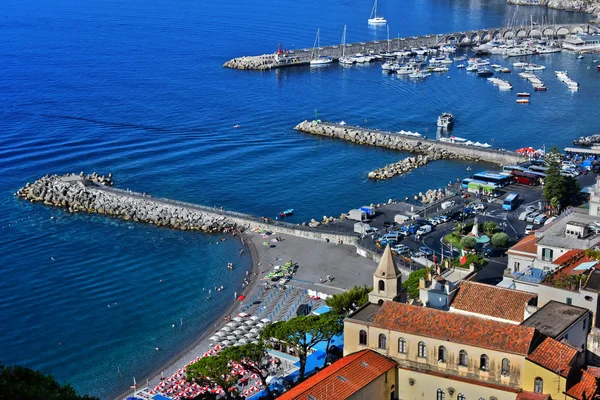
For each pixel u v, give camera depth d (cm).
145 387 15712
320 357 15075
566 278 13100
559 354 11362
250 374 15062
